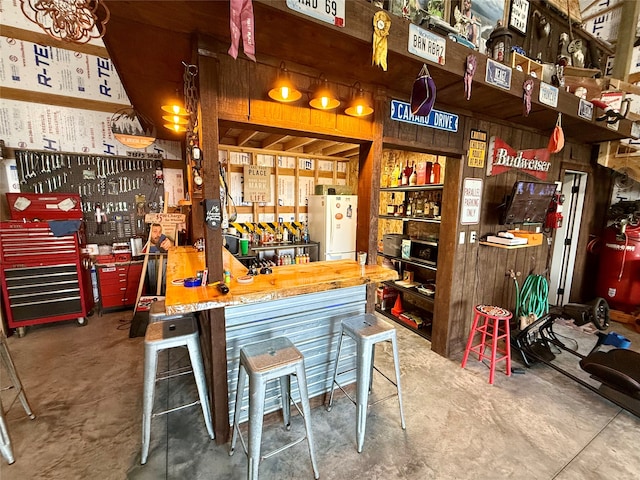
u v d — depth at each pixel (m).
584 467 1.72
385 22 1.52
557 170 3.62
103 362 2.78
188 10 1.29
